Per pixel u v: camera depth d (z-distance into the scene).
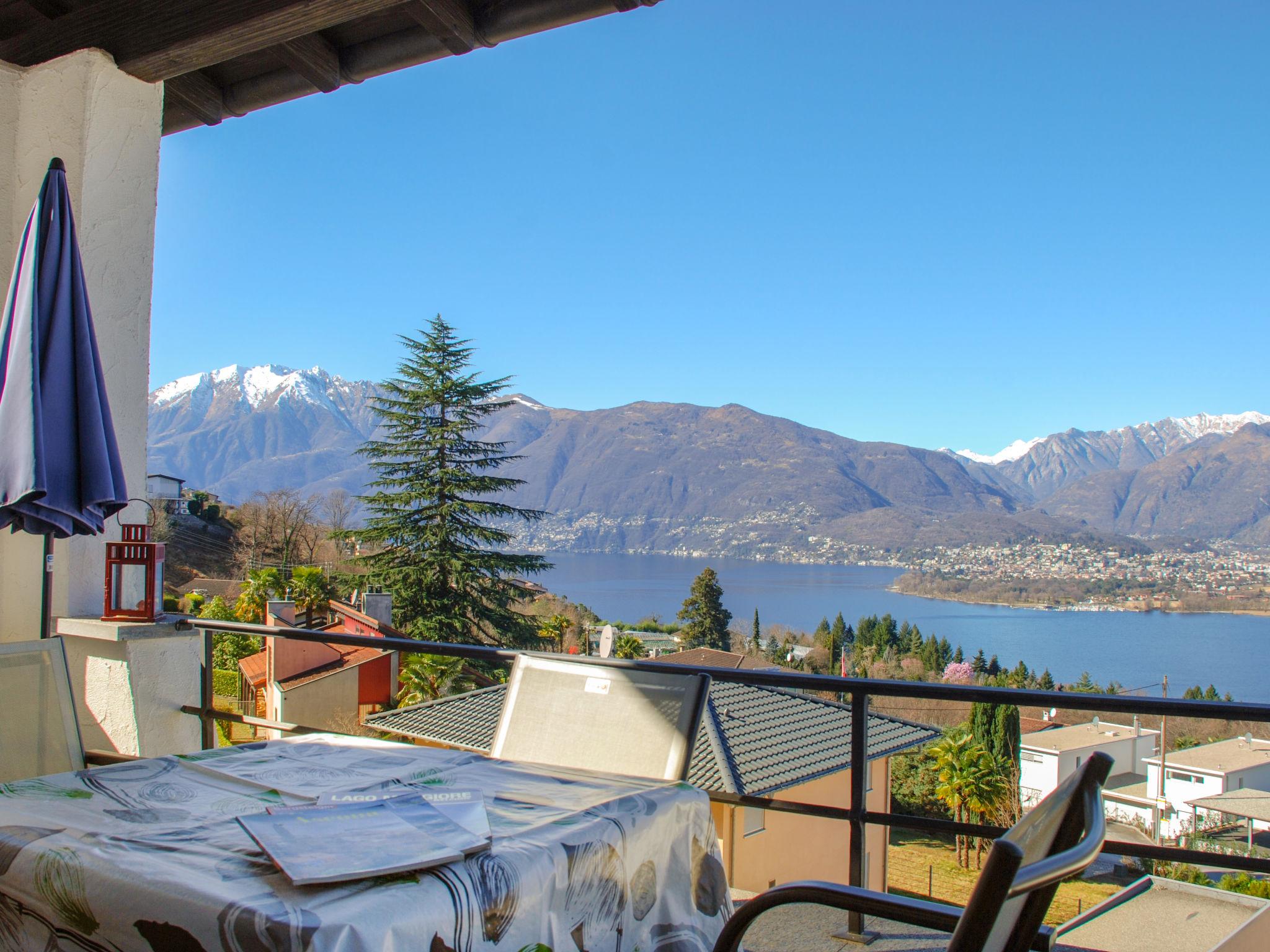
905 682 1.61
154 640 2.53
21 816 1.02
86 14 2.72
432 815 0.99
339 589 26.97
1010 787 27.27
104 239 2.73
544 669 1.63
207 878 0.80
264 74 3.00
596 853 1.00
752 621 83.50
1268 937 2.19
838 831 12.34
